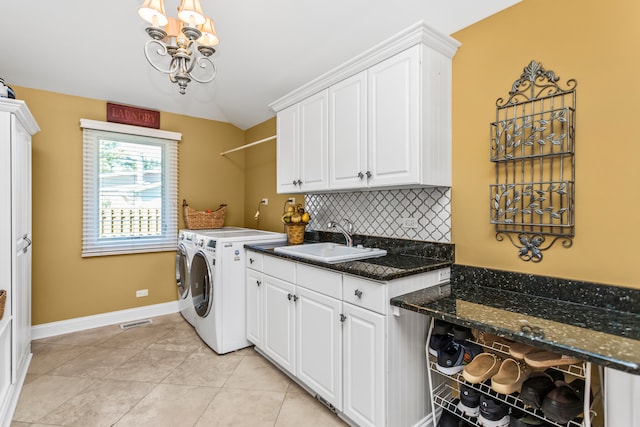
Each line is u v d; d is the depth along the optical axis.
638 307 1.23
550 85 1.47
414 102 1.64
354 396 1.61
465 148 1.78
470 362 1.50
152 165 3.35
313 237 2.94
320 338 1.83
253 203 3.81
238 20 2.14
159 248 3.38
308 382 1.92
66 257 2.91
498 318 1.20
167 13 2.01
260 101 3.22
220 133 3.80
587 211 1.37
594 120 1.35
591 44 1.35
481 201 1.72
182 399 1.94
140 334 2.90
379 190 2.26
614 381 1.04
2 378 1.76
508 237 1.62
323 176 2.21
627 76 1.27
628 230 1.27
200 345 2.69
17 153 1.92
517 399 1.30
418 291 1.60
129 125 3.18
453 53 1.81
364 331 1.55
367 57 1.84
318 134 2.26
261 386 2.09
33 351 2.54
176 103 3.29
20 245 2.05
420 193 2.01
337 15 1.97
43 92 2.79
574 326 1.12
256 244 2.65
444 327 1.62
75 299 2.96
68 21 2.13
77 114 2.95
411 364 1.59
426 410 1.68
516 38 1.58
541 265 1.51
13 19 2.08
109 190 3.12
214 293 2.51
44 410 1.82
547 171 1.48
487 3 1.63
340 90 2.07
